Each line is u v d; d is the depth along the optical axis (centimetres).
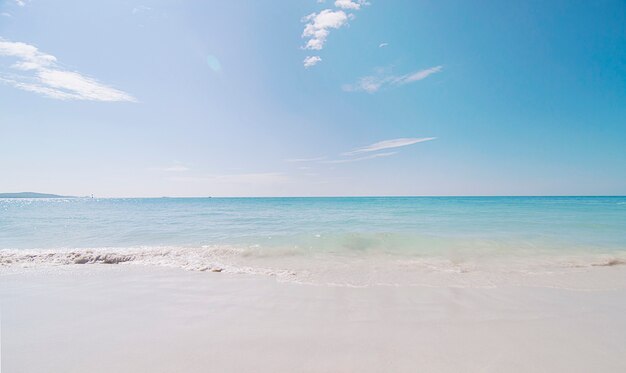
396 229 1531
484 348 331
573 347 334
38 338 354
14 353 319
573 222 1780
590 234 1297
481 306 473
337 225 1764
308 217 2444
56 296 517
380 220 2080
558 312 445
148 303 483
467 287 583
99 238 1270
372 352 322
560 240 1155
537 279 644
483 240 1154
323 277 663
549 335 365
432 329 384
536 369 288
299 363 299
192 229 1598
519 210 3092
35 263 789
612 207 3638
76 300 496
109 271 712
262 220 2166
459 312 446
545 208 3475
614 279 642
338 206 4588
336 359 307
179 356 312
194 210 3725
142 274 683
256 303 486
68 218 2348
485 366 293
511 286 589
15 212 3212
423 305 478
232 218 2375
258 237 1270
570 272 709
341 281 629
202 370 285
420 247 1037
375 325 397
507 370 286
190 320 413
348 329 384
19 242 1184
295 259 866
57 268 740
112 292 542
